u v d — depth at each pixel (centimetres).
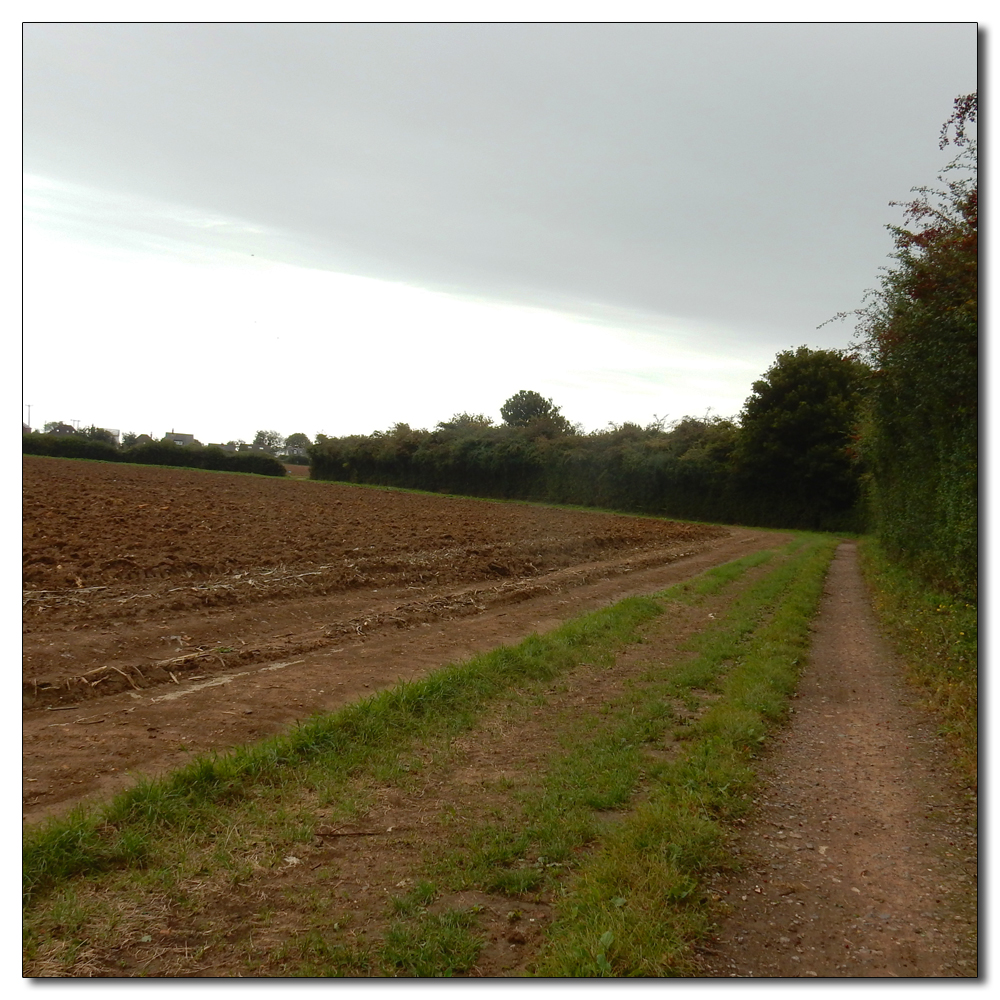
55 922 397
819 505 4378
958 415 1148
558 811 548
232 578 1347
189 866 457
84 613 1011
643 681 903
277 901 431
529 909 434
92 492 2814
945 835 532
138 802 510
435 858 484
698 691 877
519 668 915
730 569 1953
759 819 555
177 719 714
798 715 800
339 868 469
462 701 789
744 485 4650
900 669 981
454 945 392
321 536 2025
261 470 7212
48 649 842
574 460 5353
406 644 1060
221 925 405
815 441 4344
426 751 666
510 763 648
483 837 509
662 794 571
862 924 423
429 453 6144
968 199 1085
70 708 733
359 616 1208
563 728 738
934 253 1193
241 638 1023
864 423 2331
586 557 2214
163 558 1437
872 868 486
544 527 2862
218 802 541
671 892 433
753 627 1224
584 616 1266
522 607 1409
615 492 5175
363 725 684
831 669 990
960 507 1135
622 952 380
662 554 2433
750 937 407
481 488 5903
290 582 1326
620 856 473
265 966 373
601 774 615
